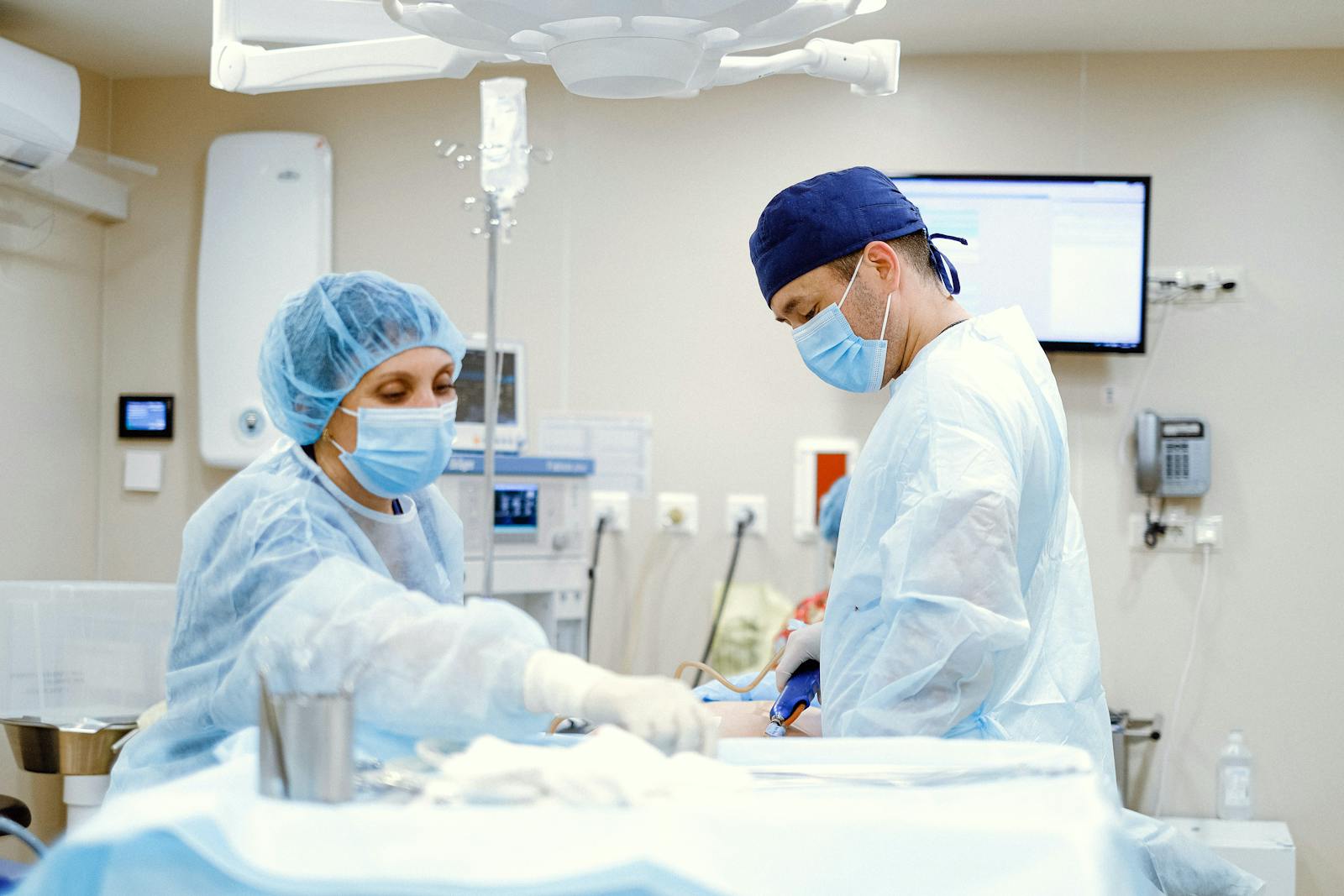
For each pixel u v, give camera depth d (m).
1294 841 3.45
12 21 3.29
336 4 1.73
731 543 3.66
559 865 0.85
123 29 3.36
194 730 1.40
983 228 3.44
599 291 3.70
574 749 1.02
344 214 3.71
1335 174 3.50
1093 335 3.43
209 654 1.39
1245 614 3.49
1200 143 3.53
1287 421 3.50
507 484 3.14
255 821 0.87
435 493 1.75
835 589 1.67
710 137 3.67
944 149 3.59
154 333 3.74
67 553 3.61
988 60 3.57
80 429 3.66
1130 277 3.42
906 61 3.60
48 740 2.57
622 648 3.67
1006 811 0.96
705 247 3.68
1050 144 3.56
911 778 1.07
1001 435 1.60
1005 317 1.78
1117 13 3.23
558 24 1.38
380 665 1.15
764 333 3.66
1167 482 3.44
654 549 3.68
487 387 2.76
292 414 1.53
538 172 3.70
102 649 2.68
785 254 1.79
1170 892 1.67
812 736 1.71
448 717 1.13
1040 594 1.70
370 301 1.49
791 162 3.64
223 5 1.70
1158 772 3.49
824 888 0.90
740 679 2.22
